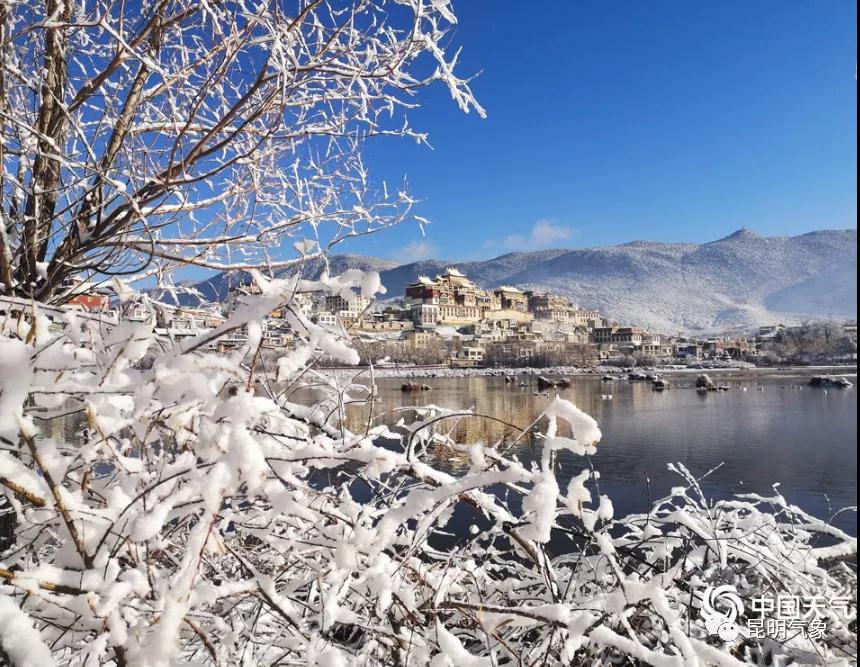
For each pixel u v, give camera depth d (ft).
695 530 9.50
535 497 5.26
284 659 7.19
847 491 52.01
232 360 5.33
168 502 4.44
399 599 6.51
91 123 8.93
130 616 5.37
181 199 9.20
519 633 7.76
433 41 8.93
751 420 111.65
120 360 5.24
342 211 9.87
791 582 10.34
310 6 8.16
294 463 5.79
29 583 4.44
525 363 407.03
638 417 121.39
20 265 8.82
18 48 8.17
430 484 6.30
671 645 8.05
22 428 4.59
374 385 7.40
